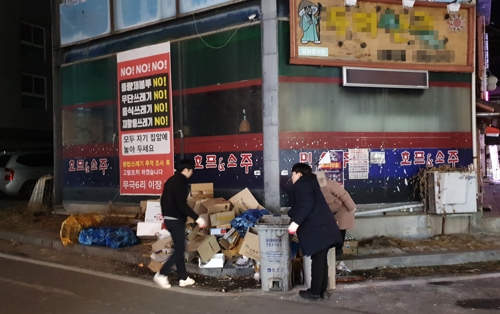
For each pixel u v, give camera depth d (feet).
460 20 26.76
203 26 27.66
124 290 18.58
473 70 27.07
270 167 24.75
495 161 66.13
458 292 17.92
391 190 26.61
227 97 26.76
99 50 32.60
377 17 25.57
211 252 20.67
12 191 44.62
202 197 25.80
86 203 33.50
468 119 28.02
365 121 26.17
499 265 22.33
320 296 17.13
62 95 34.88
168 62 28.91
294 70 24.97
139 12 30.30
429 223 26.32
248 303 16.84
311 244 16.51
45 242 27.25
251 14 25.73
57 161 35.32
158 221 26.18
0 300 17.29
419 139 27.14
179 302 17.03
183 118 28.60
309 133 25.16
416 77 26.30
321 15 24.79
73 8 33.68
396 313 15.71
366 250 22.98
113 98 31.96
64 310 16.15
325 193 20.83
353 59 25.31
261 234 18.04
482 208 29.84
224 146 26.84
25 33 69.15
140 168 30.45
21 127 68.03
